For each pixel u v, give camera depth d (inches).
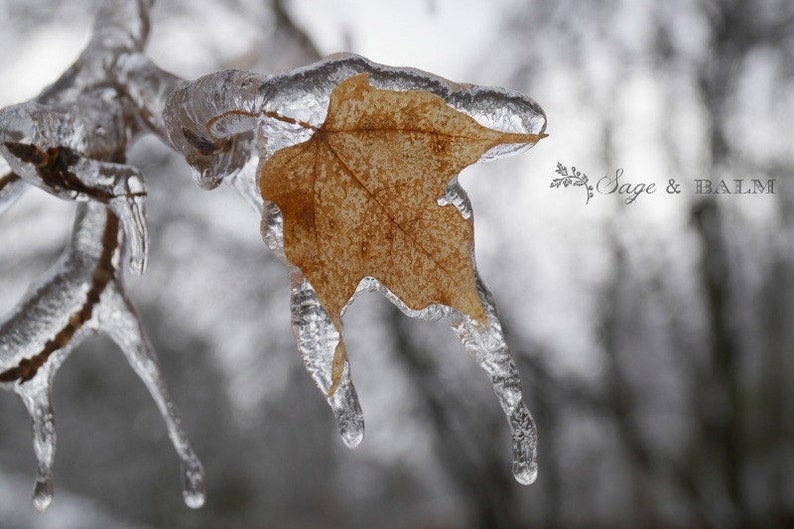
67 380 142.1
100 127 19.8
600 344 111.4
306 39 34.9
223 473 139.7
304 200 16.5
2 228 96.0
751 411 119.4
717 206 100.3
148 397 144.4
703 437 114.3
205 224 108.4
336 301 16.6
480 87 16.9
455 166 16.9
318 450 137.4
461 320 17.3
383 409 119.0
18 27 81.0
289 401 124.3
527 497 119.4
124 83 20.6
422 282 17.0
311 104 16.4
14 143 18.8
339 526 144.9
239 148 18.6
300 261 16.4
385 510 146.6
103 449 145.1
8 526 133.6
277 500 145.0
